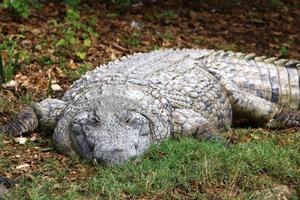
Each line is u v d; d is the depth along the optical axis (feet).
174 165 32.09
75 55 50.60
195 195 30.12
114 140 32.71
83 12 61.93
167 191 30.17
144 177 30.71
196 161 32.48
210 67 41.34
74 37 54.08
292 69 43.73
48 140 36.99
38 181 30.76
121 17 62.28
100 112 33.94
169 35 58.39
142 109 35.01
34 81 45.85
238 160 32.63
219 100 39.70
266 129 41.01
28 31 53.98
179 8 67.51
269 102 41.22
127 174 31.09
